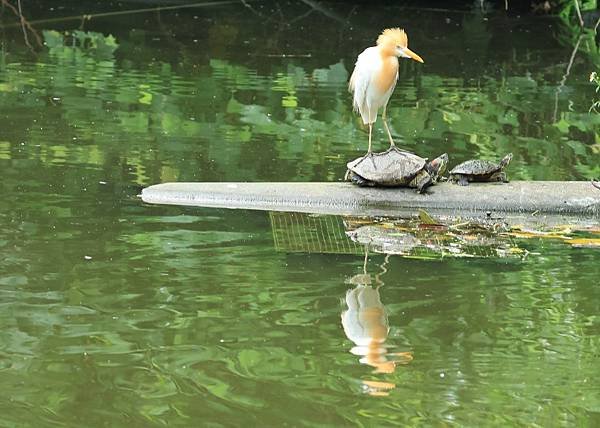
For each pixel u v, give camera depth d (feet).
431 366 22.91
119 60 61.98
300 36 73.61
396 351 23.70
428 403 21.06
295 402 20.94
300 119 48.96
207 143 43.86
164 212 34.30
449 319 25.75
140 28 73.31
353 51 68.90
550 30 79.30
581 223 35.40
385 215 35.45
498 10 87.71
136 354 23.07
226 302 26.37
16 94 51.26
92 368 22.29
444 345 24.12
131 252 29.99
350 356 23.31
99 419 20.03
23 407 20.45
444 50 70.18
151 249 30.35
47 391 21.16
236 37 71.92
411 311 26.23
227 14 81.00
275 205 35.83
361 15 83.15
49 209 33.76
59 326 24.47
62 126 45.29
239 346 23.65
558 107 53.26
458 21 82.28
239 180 38.34
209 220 33.76
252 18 80.02
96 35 69.62
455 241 32.71
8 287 26.73
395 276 28.94
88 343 23.56
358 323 25.13
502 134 47.39
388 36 35.78
